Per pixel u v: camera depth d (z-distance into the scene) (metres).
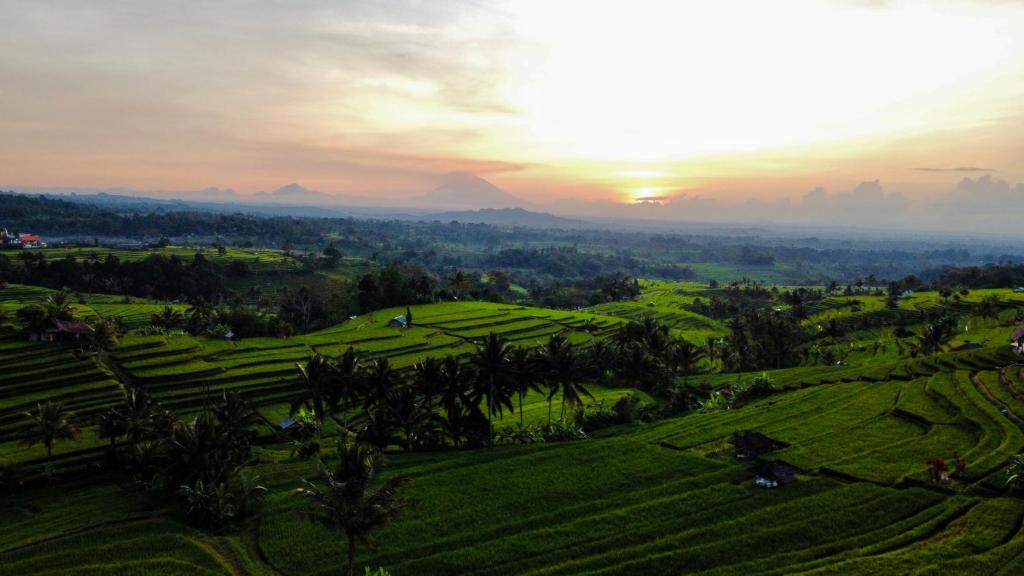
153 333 145.00
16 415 88.50
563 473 72.06
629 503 63.50
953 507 56.66
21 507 68.50
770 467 65.69
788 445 75.62
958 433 75.25
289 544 57.38
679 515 59.75
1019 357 105.06
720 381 127.75
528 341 159.00
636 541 55.38
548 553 54.12
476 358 85.75
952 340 147.50
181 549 56.62
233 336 162.12
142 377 107.06
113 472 78.62
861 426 81.25
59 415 77.25
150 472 73.31
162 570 52.53
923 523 54.56
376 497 46.19
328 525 46.22
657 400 122.00
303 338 152.25
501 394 87.69
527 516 61.78
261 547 57.03
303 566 53.78
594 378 135.12
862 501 59.50
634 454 77.25
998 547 49.34
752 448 73.62
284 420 94.56
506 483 69.62
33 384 97.62
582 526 58.44
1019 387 87.62
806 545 52.81
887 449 71.69
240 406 80.44
